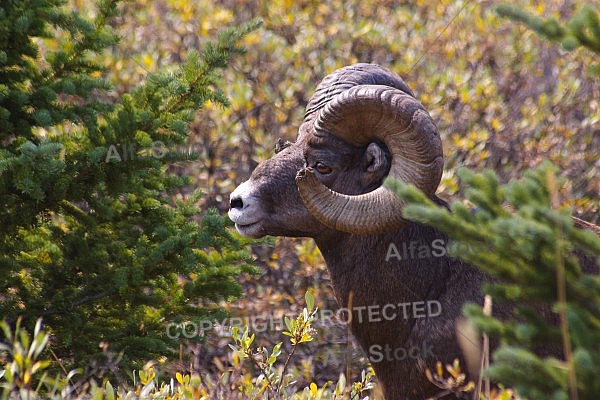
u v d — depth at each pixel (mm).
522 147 15977
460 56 17953
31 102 10062
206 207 15336
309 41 17484
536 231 5465
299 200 8719
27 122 10102
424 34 18406
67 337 9875
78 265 10195
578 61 16781
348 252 8812
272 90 16969
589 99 16844
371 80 8883
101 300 10398
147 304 10258
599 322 5629
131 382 9930
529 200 5785
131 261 10281
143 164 10078
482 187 5945
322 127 8609
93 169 9992
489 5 19062
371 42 18156
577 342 5281
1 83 10211
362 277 8766
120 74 16109
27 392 7035
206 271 10625
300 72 17078
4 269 9977
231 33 10523
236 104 16016
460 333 8273
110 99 15500
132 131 10102
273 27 19000
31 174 9375
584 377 5258
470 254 5859
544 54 17797
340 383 9070
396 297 8656
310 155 8703
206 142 15852
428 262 8617
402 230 8672
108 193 10109
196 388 8531
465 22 18500
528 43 17578
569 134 15719
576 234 5582
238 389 8992
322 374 12766
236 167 15820
